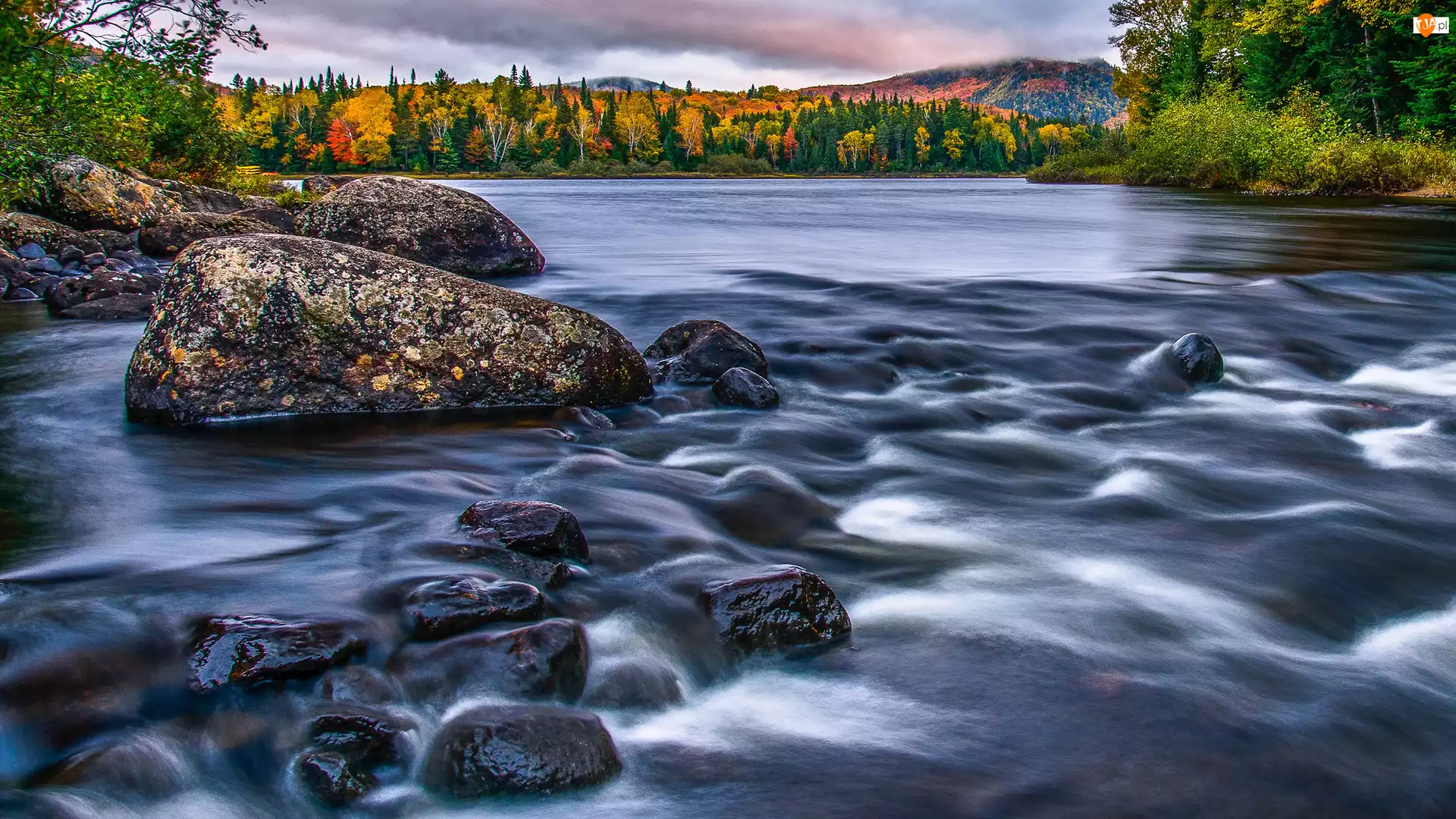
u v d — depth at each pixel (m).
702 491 5.53
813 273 14.91
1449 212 27.89
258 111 122.62
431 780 2.91
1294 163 40.03
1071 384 8.52
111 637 3.36
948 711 3.39
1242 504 5.71
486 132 143.88
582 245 20.69
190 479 5.44
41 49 12.86
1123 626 4.09
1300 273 14.66
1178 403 8.08
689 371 8.00
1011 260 17.06
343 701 3.14
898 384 8.43
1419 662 3.89
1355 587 4.58
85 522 4.71
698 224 27.66
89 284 11.61
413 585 3.78
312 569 4.05
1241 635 4.05
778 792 2.94
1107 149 71.94
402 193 15.01
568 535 4.27
